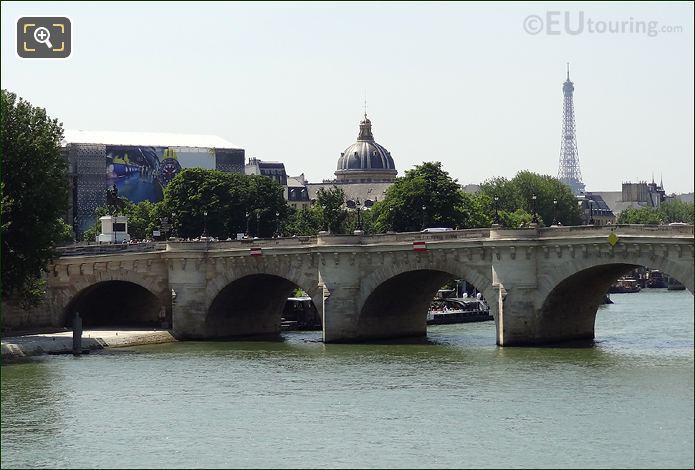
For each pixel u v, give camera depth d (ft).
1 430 445.78
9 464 400.06
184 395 507.71
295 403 487.20
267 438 427.74
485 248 631.97
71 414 471.62
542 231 617.62
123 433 438.81
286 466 392.06
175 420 458.91
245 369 579.89
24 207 650.02
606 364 559.79
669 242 560.61
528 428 429.79
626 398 472.03
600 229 593.42
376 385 522.88
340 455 402.72
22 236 652.07
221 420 457.27
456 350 637.30
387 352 637.71
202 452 410.52
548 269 615.16
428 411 463.42
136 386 531.09
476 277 637.30
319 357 622.13
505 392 494.59
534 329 625.00
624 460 384.47
